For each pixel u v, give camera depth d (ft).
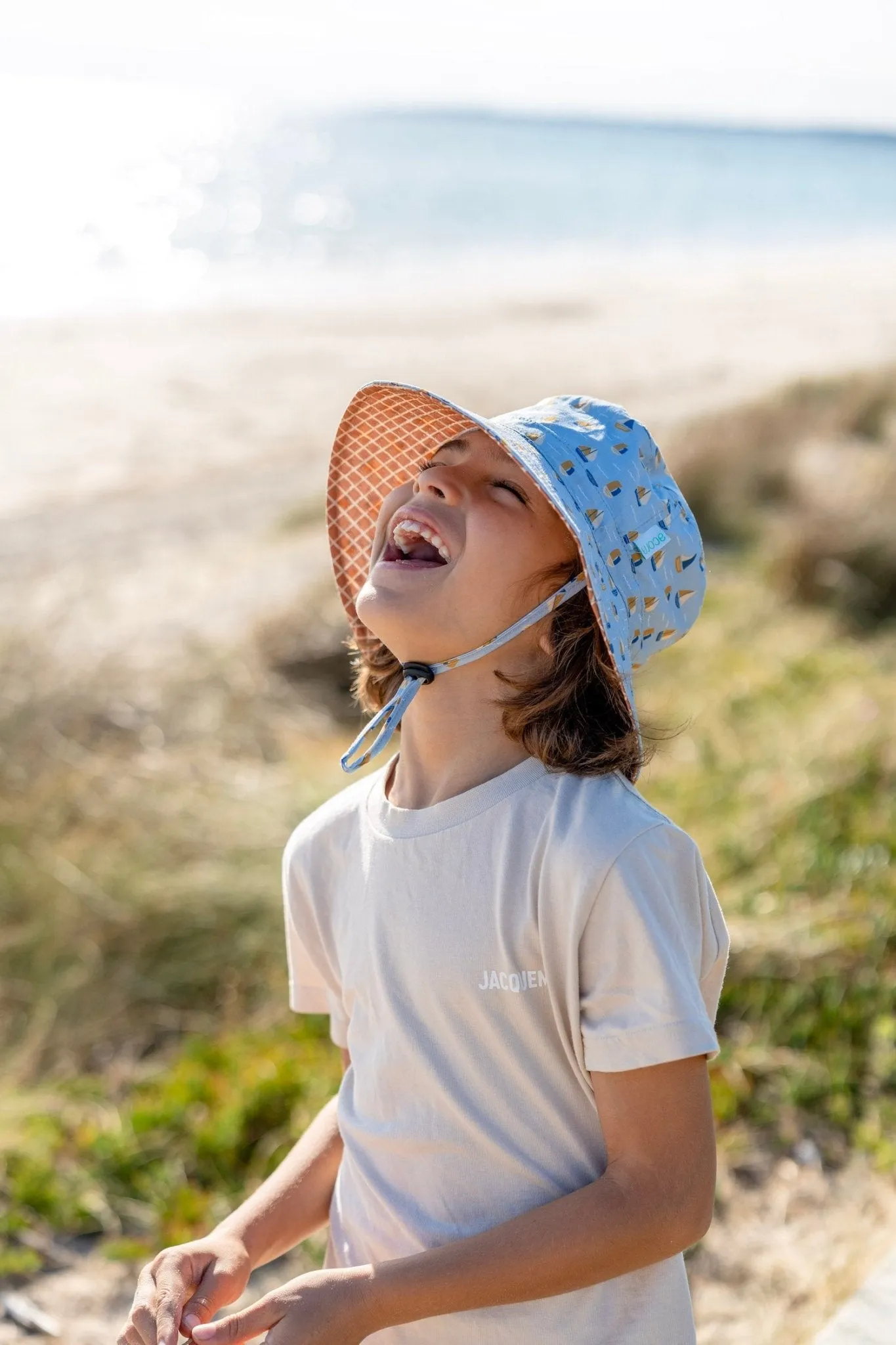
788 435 29.55
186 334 61.52
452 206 134.41
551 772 4.15
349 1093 4.69
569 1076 4.06
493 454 4.40
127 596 21.04
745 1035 10.36
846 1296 7.75
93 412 43.91
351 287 83.66
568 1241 3.76
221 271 89.56
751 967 10.87
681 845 3.99
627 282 92.68
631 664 4.47
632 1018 3.77
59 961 11.32
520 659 4.38
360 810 4.67
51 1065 10.63
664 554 4.47
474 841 4.13
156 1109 9.78
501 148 224.33
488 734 4.34
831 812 13.19
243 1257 4.48
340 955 4.59
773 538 24.40
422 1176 4.21
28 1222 9.02
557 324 70.69
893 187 213.66
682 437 30.19
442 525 4.30
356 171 161.17
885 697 16.11
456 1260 3.83
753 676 18.11
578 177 176.65
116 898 11.72
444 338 64.23
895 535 22.57
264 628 19.02
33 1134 9.73
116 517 31.30
